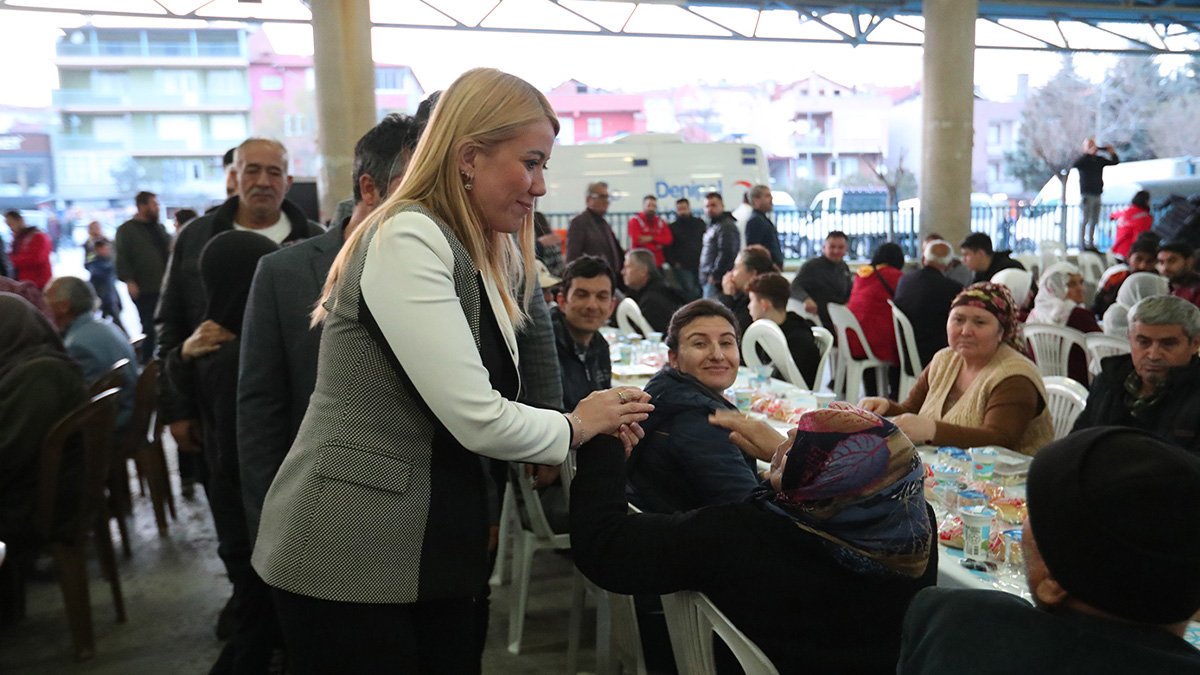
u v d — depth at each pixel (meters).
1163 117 22.41
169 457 5.60
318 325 1.98
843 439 1.42
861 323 6.00
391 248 1.28
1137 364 2.62
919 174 11.65
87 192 25.81
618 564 1.52
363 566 1.31
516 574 3.12
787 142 30.64
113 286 10.25
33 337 3.16
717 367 2.29
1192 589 0.87
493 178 1.33
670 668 2.13
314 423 1.36
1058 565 0.92
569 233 9.10
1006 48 13.59
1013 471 2.44
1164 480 0.87
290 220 3.17
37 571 3.89
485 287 1.38
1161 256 6.15
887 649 1.46
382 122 1.90
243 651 2.38
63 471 3.00
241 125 27.03
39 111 25.62
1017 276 5.21
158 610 3.44
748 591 1.47
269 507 1.41
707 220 10.26
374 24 10.76
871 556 1.41
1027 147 24.19
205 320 2.52
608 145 11.09
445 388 1.27
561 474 2.67
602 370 3.59
